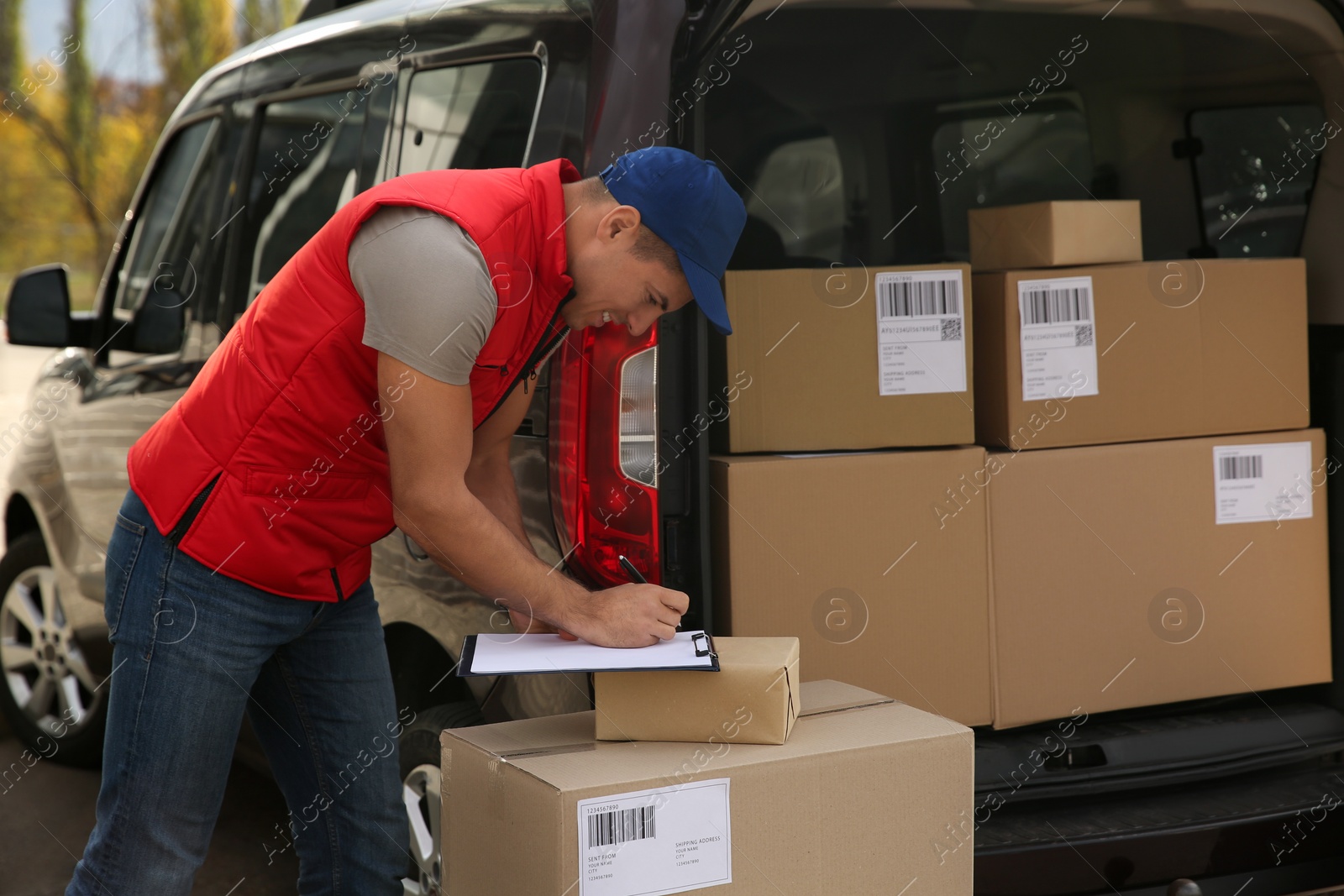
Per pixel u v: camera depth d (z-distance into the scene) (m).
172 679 1.52
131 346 2.92
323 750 1.76
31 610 3.35
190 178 2.89
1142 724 2.23
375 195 1.50
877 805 1.58
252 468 1.52
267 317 1.53
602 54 1.82
